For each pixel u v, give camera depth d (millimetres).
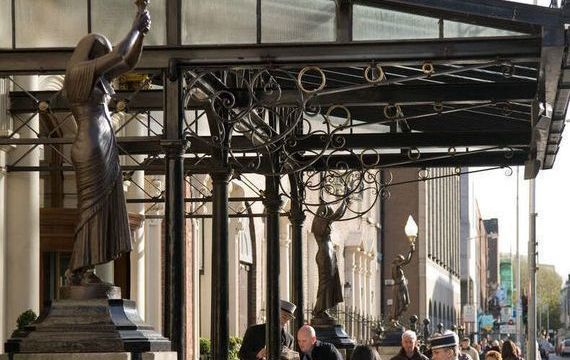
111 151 13305
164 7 19188
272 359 25281
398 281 35500
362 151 29547
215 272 22938
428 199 92000
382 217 86000
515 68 21797
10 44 19469
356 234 68062
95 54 13445
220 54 19109
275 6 19312
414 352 23906
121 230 13281
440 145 27562
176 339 18172
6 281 25312
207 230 42875
